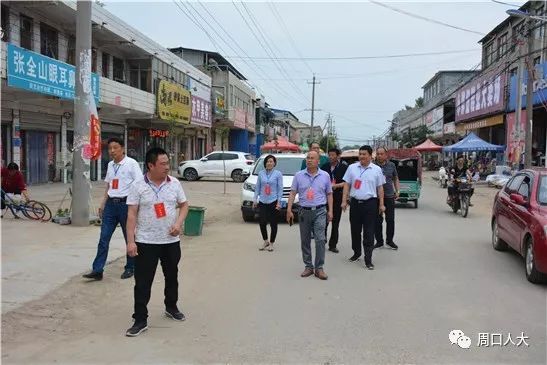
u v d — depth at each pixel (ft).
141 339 16.47
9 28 60.29
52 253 27.91
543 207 25.16
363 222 27.07
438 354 15.33
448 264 28.02
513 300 21.03
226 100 150.10
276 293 21.77
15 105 63.67
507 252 31.73
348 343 16.07
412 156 60.03
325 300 20.71
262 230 32.04
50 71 56.90
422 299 20.98
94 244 30.81
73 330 17.30
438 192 86.33
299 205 25.05
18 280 22.56
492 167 115.55
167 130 112.78
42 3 61.36
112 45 84.79
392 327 17.53
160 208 17.39
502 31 123.34
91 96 37.81
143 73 93.66
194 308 19.66
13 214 40.24
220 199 65.51
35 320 18.04
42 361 14.74
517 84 87.20
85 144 37.50
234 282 23.68
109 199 23.57
